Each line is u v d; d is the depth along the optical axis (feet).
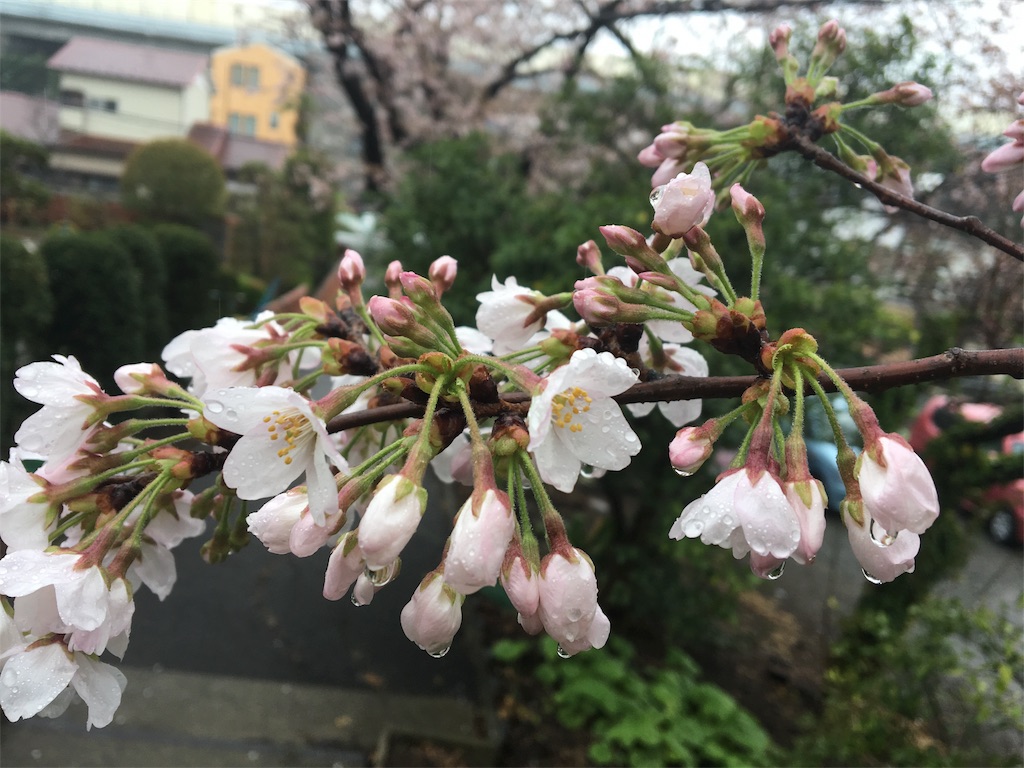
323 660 15.72
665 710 13.17
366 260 25.64
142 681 14.20
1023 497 22.61
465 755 13.23
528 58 27.91
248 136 73.56
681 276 4.11
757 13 20.79
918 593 14.90
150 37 65.00
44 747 12.12
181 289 30.81
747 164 5.31
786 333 3.08
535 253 15.81
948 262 18.35
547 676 14.19
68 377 3.75
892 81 14.66
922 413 21.91
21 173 42.60
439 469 4.32
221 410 2.81
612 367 2.90
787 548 2.65
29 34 60.70
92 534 3.48
